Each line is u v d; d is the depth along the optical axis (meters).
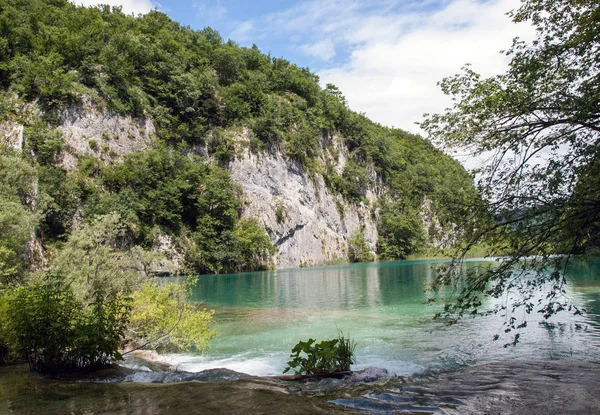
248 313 20.03
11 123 42.66
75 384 6.82
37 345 7.64
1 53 49.09
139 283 14.12
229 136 67.62
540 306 17.62
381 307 20.81
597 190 6.36
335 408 5.00
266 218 67.19
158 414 4.89
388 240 87.75
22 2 60.72
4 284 16.03
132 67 60.16
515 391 5.80
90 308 10.10
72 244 14.45
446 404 5.13
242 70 84.62
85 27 60.81
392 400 5.36
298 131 78.00
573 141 6.63
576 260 7.00
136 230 46.69
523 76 7.00
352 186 87.44
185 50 76.75
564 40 6.87
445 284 7.75
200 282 40.03
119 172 49.16
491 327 14.57
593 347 11.06
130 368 8.73
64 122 47.34
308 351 7.39
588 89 6.48
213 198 58.00
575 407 4.91
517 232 6.99
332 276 44.56
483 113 7.21
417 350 11.96
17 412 5.14
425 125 7.83
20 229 19.72
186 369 10.41
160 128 60.09
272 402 5.33
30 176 28.27
